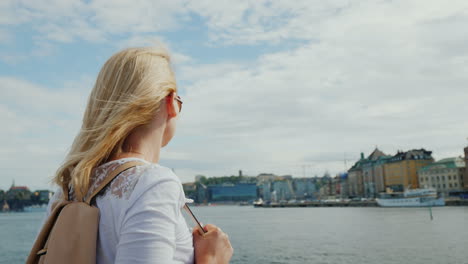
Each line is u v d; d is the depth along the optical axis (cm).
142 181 138
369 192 17188
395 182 15375
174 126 171
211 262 153
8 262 3047
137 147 157
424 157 14938
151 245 128
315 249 3378
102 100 160
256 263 2753
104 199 141
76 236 137
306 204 18175
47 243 146
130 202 134
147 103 155
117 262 128
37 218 13375
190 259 150
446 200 12269
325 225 6178
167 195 137
